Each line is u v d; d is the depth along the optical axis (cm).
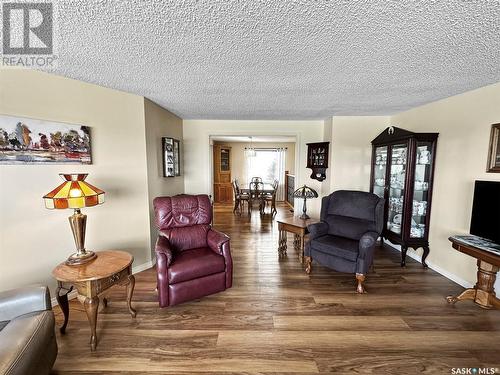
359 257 252
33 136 212
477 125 250
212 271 236
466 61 188
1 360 101
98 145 257
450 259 281
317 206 476
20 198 208
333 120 407
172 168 378
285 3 121
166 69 209
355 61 190
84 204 180
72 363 161
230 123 457
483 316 210
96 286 169
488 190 215
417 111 341
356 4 121
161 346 176
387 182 346
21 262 211
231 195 815
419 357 167
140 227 299
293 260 336
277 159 841
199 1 120
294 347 175
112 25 141
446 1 118
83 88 242
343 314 214
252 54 179
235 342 180
